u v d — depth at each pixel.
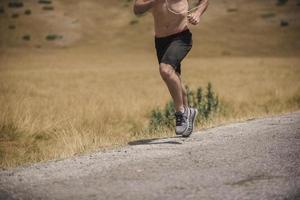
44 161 9.20
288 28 112.38
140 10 10.09
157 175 7.59
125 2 126.50
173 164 8.15
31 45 105.19
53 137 19.42
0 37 108.69
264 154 8.55
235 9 121.56
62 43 107.00
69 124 20.77
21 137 19.31
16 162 11.12
